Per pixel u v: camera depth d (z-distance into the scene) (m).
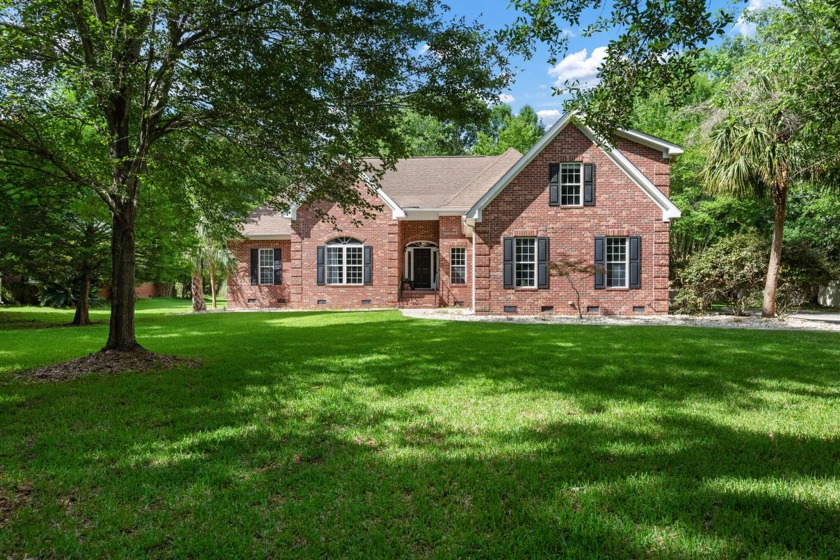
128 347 7.62
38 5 5.59
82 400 5.30
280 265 23.47
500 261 17.00
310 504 2.89
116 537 2.57
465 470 3.37
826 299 22.34
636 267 16.53
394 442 3.97
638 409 4.88
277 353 8.47
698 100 26.34
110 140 6.86
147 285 38.34
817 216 20.58
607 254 16.80
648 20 5.12
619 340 9.86
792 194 21.66
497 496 2.98
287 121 7.02
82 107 6.85
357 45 6.95
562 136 16.78
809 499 2.93
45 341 10.66
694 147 21.77
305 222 21.72
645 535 2.55
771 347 8.80
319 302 21.70
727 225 24.19
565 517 2.73
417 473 3.33
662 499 2.92
